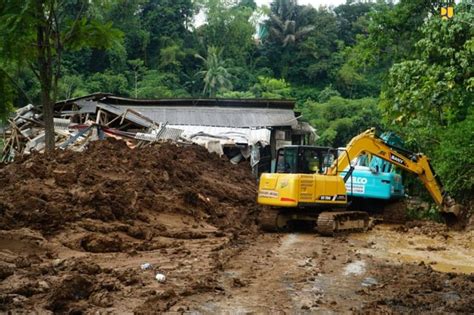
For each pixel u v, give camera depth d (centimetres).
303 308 842
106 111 3072
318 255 1287
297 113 3959
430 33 1917
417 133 2395
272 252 1305
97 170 1556
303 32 7844
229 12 7806
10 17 1752
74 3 3272
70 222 1254
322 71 7600
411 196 2356
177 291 886
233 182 2144
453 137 2048
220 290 919
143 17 7388
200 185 1839
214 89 6656
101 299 816
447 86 1792
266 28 8100
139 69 6706
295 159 1698
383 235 1705
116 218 1366
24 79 4834
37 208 1243
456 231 1842
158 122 3422
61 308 776
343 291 958
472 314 838
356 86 7262
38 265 982
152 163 1720
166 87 6412
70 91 5538
